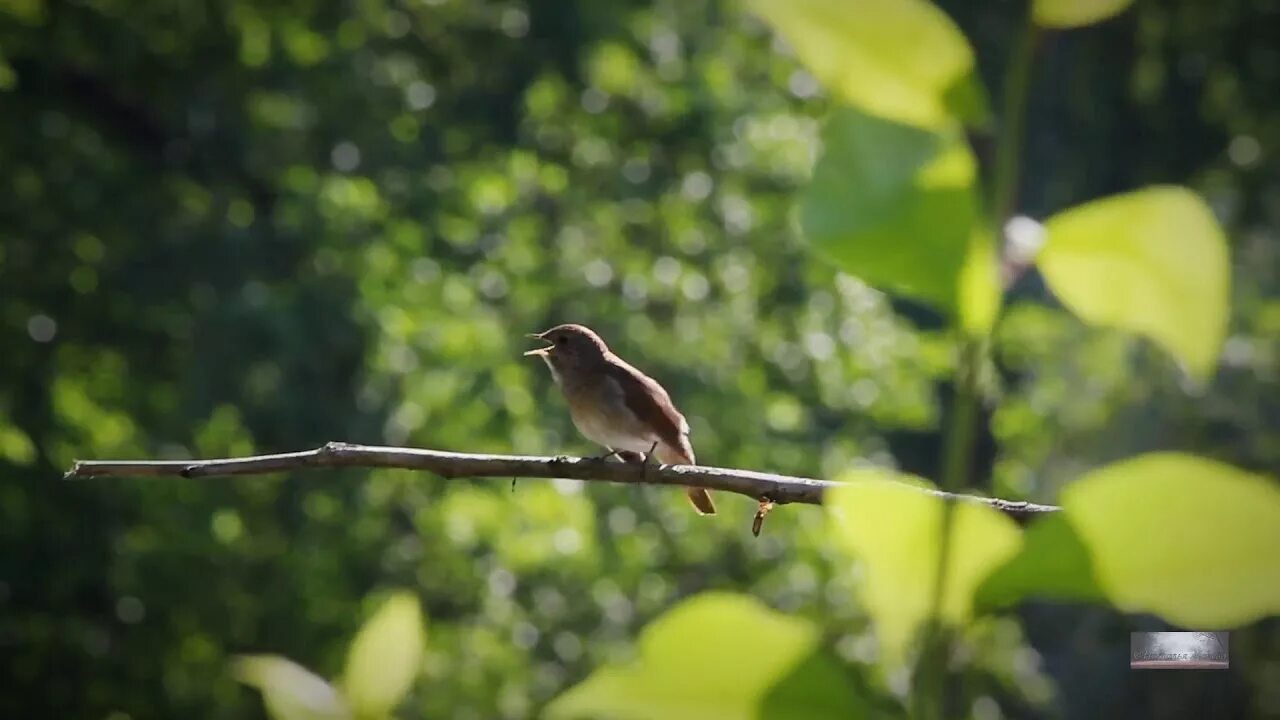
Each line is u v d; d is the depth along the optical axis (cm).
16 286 1722
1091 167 2861
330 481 1625
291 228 1716
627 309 1633
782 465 1612
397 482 1572
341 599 1540
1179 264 128
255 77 2000
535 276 1658
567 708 130
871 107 136
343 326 1650
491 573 1466
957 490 133
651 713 130
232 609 1564
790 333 1748
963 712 163
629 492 1576
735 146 1814
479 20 2038
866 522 134
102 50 1925
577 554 1424
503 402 1548
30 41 1859
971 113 135
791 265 1791
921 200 134
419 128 1970
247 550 1569
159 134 2066
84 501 1628
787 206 1786
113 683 1573
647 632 130
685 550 1535
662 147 1892
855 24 134
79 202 1784
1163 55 2845
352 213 1648
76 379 1658
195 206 1820
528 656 1407
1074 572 129
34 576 1622
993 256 133
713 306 1692
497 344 1568
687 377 1617
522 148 2028
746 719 130
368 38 2017
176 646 1573
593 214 1739
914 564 133
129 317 1759
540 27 2191
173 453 1611
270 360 1689
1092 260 130
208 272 1809
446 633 1420
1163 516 126
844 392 1689
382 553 1530
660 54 1895
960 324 134
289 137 1900
